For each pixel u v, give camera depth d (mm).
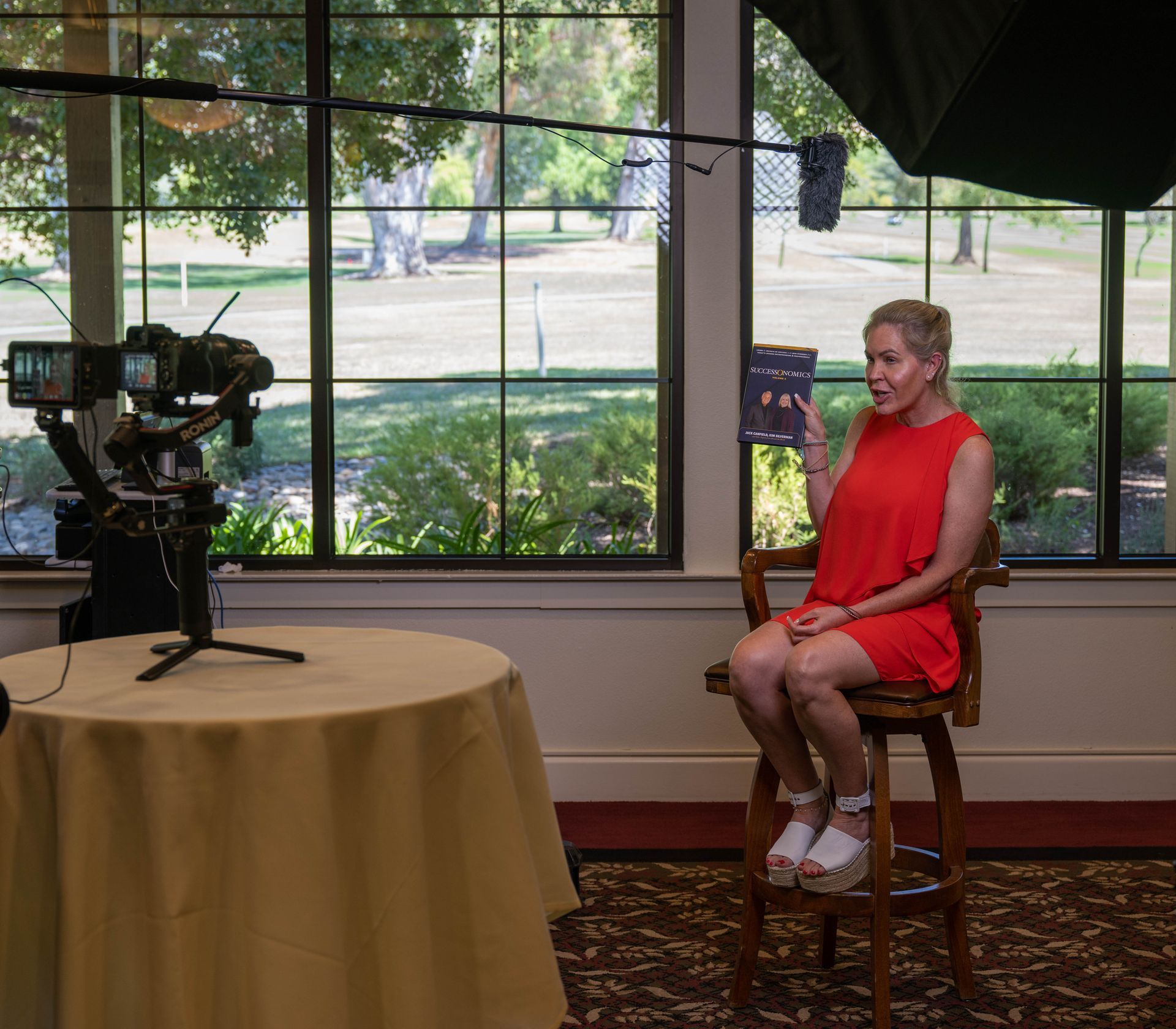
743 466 3539
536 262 6836
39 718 1435
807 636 2123
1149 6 2541
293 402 5621
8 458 4152
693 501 3480
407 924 1447
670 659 3473
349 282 6906
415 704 1474
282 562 3549
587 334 6898
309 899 1377
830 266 5965
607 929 2539
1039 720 3477
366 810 1450
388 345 6914
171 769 1369
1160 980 2270
